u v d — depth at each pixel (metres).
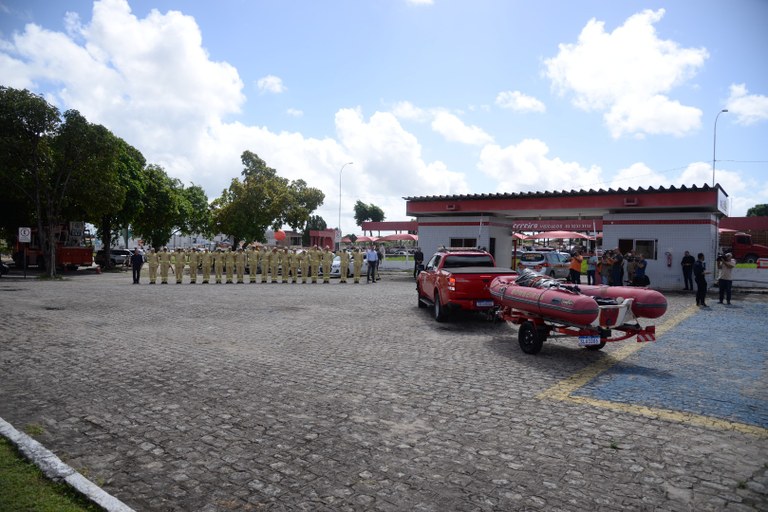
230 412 5.57
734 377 7.16
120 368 7.45
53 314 12.62
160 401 5.94
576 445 4.69
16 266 34.00
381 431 5.04
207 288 20.61
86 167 25.75
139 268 22.69
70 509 3.48
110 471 4.15
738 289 20.23
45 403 5.85
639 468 4.21
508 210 23.72
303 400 6.00
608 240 21.83
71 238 33.28
